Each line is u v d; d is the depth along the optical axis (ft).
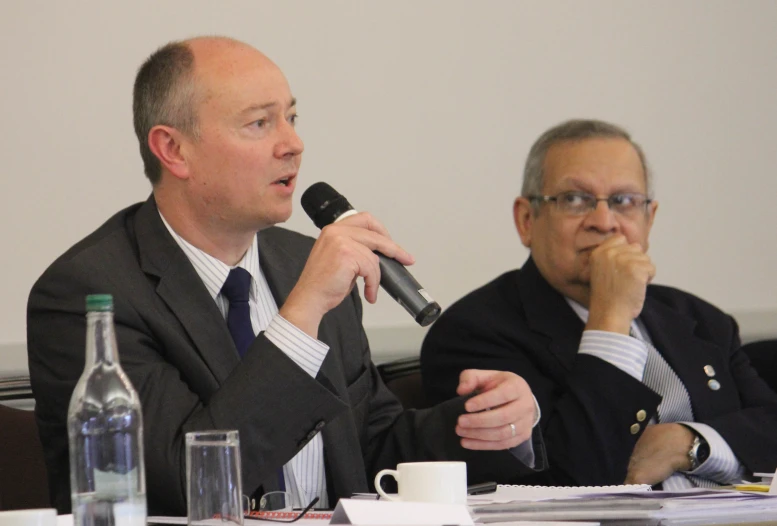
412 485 13.76
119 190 27.96
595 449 21.31
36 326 17.89
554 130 25.03
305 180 29.73
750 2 35.24
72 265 17.83
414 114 31.19
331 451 18.66
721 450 22.34
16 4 26.89
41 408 17.87
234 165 18.35
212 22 28.89
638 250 23.11
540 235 24.45
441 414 19.03
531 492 15.20
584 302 24.41
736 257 34.55
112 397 10.44
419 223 31.19
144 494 10.57
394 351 29.89
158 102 18.63
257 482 15.38
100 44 27.73
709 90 34.60
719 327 25.90
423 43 31.35
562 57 33.04
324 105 30.04
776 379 27.32
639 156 24.72
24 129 26.89
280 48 29.63
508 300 24.70
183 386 16.96
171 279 18.10
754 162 34.99
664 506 13.20
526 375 23.20
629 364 22.15
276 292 19.86
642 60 33.94
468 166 31.83
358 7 30.58
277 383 15.57
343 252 16.39
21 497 19.57
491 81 32.17
